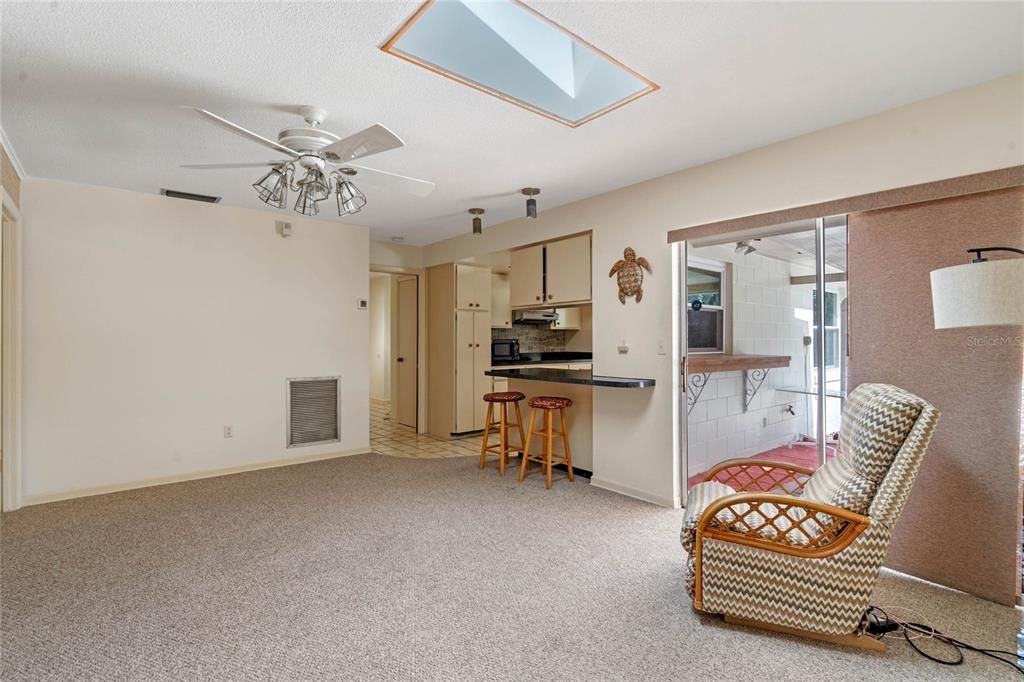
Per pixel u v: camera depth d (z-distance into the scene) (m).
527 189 3.80
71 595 2.26
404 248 6.16
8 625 2.02
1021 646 1.86
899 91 2.28
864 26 1.80
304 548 2.78
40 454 3.53
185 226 4.11
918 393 2.40
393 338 7.00
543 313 6.98
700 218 3.27
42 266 3.52
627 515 3.30
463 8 2.13
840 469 2.18
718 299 3.30
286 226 4.62
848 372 2.65
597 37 1.87
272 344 4.56
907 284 2.43
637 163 3.23
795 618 1.93
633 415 3.71
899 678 1.72
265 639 1.94
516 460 4.90
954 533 2.30
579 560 2.63
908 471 1.83
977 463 2.23
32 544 2.82
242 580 2.41
